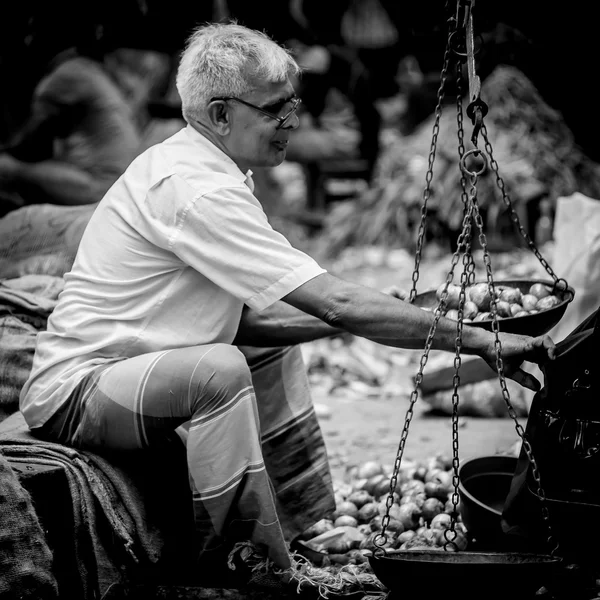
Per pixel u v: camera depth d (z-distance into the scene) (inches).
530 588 217.2
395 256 753.0
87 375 252.2
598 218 394.3
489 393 426.0
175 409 244.4
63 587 245.1
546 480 245.3
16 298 327.0
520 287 287.6
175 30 629.3
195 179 247.0
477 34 251.8
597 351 233.0
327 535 287.4
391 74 908.0
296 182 1285.7
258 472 242.2
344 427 425.1
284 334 282.8
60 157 581.9
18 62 598.2
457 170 740.0
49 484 242.5
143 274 253.1
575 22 543.5
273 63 249.1
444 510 296.8
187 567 262.5
